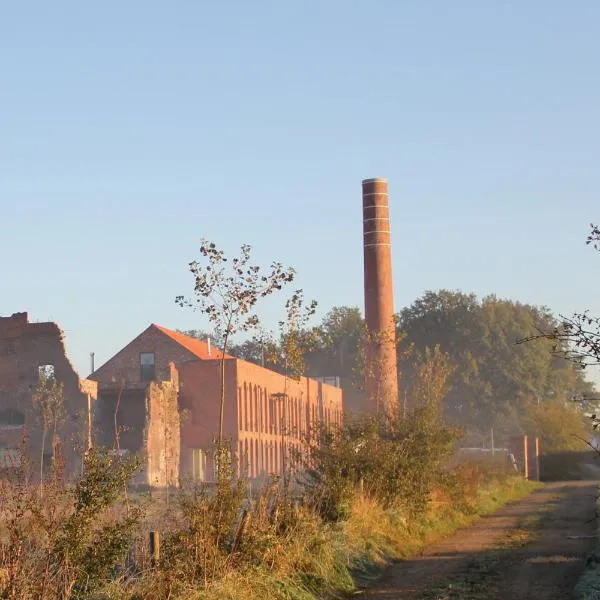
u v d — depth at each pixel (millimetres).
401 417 37000
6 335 76062
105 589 14828
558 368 133500
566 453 87875
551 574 23109
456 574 23234
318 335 35156
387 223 80000
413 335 135375
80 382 73312
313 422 35125
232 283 31297
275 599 18156
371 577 23062
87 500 14898
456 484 38281
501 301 138750
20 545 13438
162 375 88312
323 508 26953
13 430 70500
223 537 19094
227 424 79625
